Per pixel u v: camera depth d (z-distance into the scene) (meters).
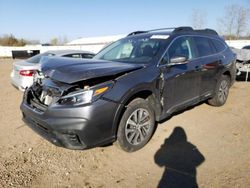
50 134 3.20
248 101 6.21
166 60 3.99
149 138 3.86
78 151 3.67
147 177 3.04
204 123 4.73
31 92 3.70
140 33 5.08
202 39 5.02
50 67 3.47
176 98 4.20
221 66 5.29
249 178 2.95
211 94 5.24
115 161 3.41
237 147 3.74
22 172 3.14
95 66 3.38
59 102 3.08
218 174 3.05
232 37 35.38
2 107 5.92
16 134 4.29
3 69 15.63
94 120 3.00
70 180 3.00
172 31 4.54
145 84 3.52
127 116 3.43
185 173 3.10
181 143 3.92
